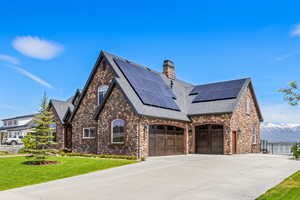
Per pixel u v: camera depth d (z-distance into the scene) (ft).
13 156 74.64
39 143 61.36
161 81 95.25
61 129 98.99
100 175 45.50
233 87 92.79
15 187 38.01
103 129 76.89
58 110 102.27
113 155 71.36
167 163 58.29
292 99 31.12
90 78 85.25
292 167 52.80
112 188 35.63
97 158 68.74
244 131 91.20
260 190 33.50
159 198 30.30
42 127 61.82
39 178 44.19
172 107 83.76
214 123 84.58
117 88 74.90
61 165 56.24
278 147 116.57
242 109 90.68
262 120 104.99
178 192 32.86
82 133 85.87
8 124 194.18
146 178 42.04
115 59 83.15
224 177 42.27
